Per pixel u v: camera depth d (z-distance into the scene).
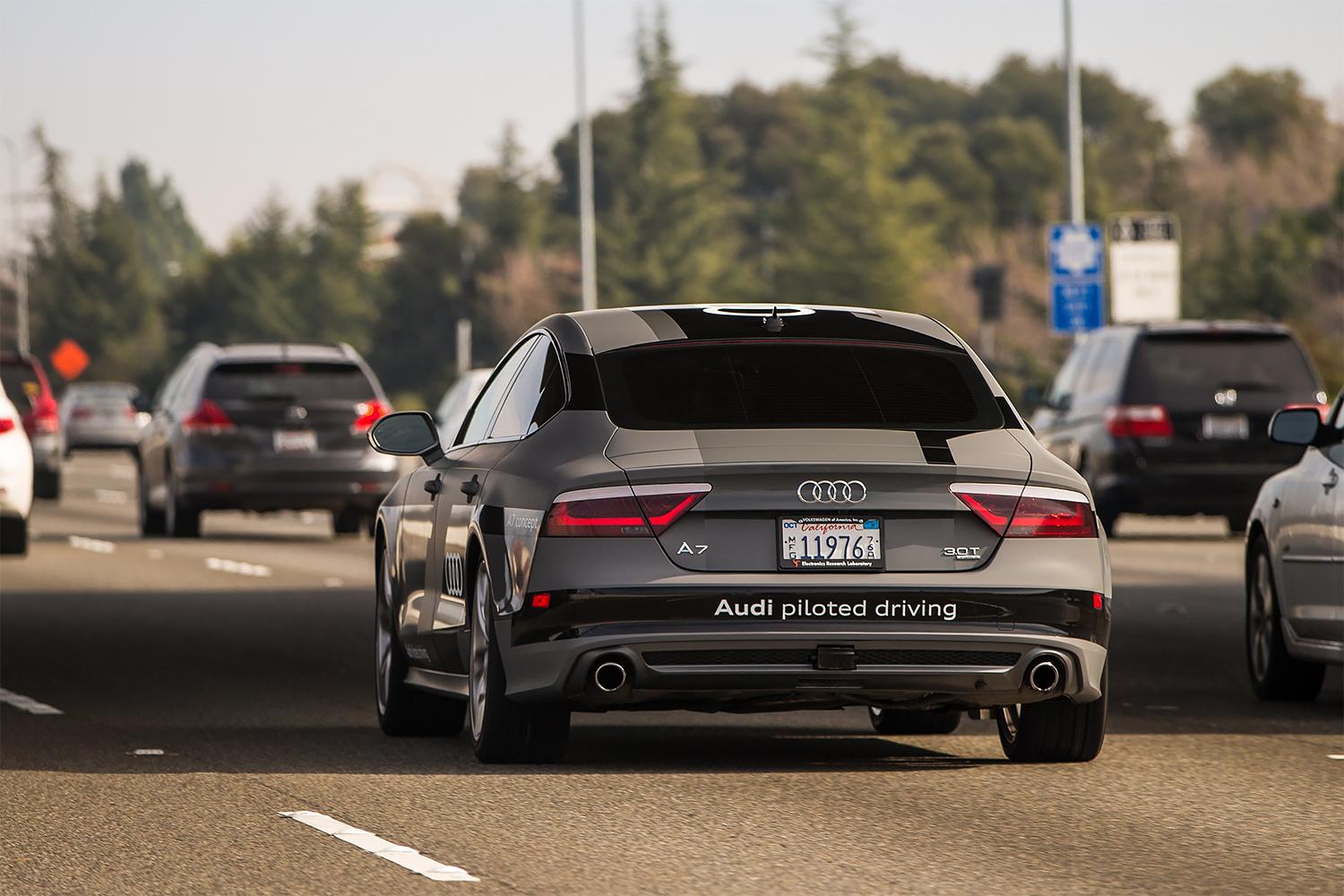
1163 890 17.11
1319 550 27.86
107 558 56.84
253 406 61.69
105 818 20.30
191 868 18.03
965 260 176.38
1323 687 30.94
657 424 21.95
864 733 26.05
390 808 20.73
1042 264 175.88
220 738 25.66
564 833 19.44
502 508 22.38
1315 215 125.62
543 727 22.83
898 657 21.47
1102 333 63.47
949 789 21.77
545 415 22.69
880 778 22.50
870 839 19.17
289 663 33.81
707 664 21.38
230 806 20.94
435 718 25.84
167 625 39.84
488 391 25.39
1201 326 60.53
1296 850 18.69
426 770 23.08
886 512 21.47
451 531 24.05
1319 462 28.66
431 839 19.20
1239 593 46.03
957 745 24.97
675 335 23.06
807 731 26.19
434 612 24.64
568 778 22.47
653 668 21.34
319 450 61.84
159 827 19.83
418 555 25.48
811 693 21.62
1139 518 77.56
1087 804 20.97
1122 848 18.78
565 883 17.38
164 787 22.06
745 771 22.92
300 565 54.62
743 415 22.03
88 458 145.12
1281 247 123.25
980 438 22.08
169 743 25.23
